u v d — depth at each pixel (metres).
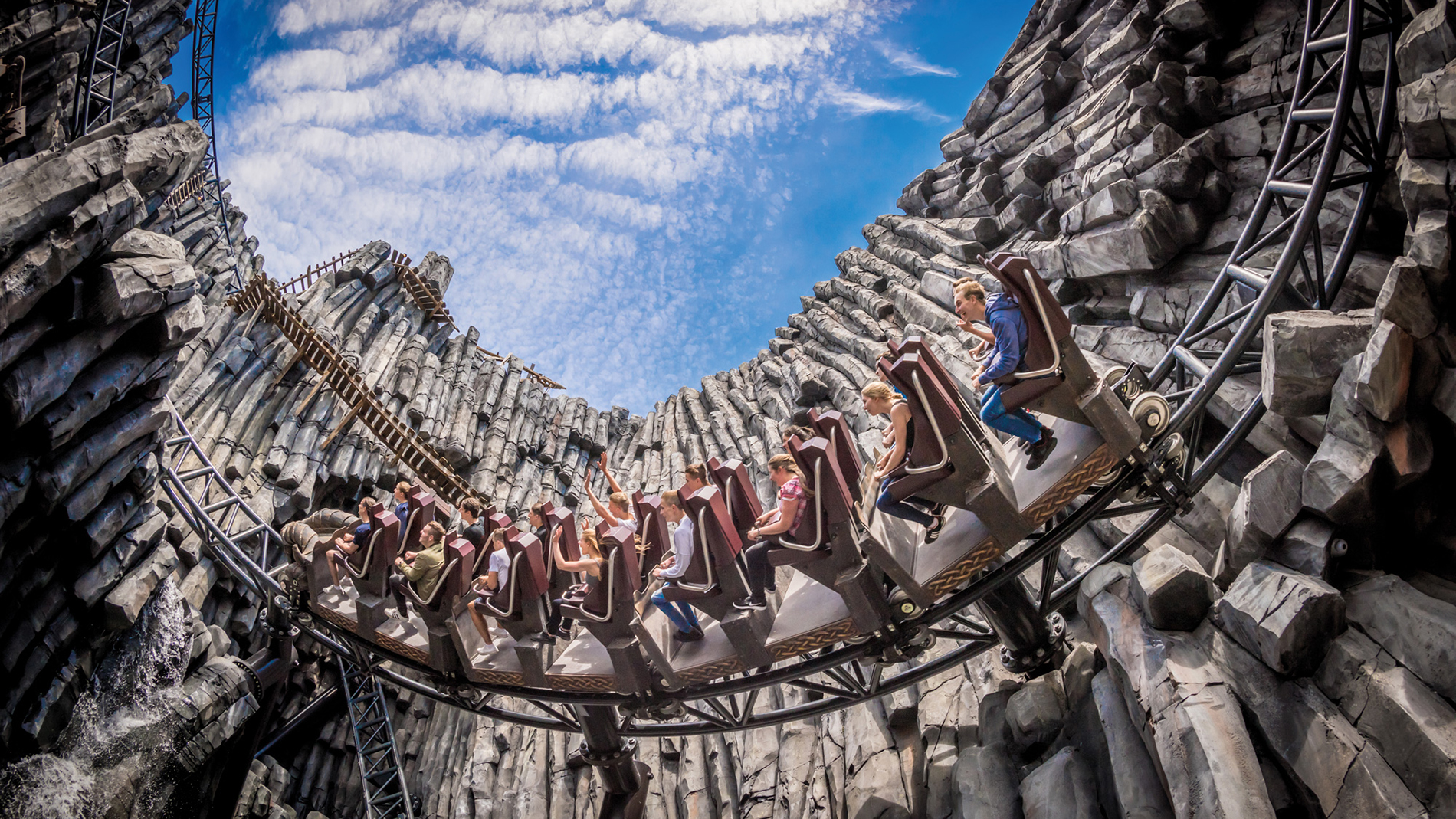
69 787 14.48
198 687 17.16
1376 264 11.91
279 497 23.38
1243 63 16.55
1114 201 16.80
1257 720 9.16
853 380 24.62
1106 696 10.97
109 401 13.38
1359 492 9.28
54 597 14.45
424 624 13.61
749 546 10.00
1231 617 9.69
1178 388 12.31
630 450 34.12
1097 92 20.42
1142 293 16.62
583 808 19.42
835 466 9.01
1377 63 13.20
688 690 11.36
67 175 11.40
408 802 21.05
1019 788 11.94
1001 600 10.82
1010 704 12.97
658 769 19.06
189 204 34.09
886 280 27.11
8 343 11.25
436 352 34.72
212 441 23.25
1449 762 7.61
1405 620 8.66
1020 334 8.12
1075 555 13.92
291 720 22.55
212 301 28.75
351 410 26.66
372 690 23.17
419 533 13.41
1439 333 9.01
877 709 15.70
